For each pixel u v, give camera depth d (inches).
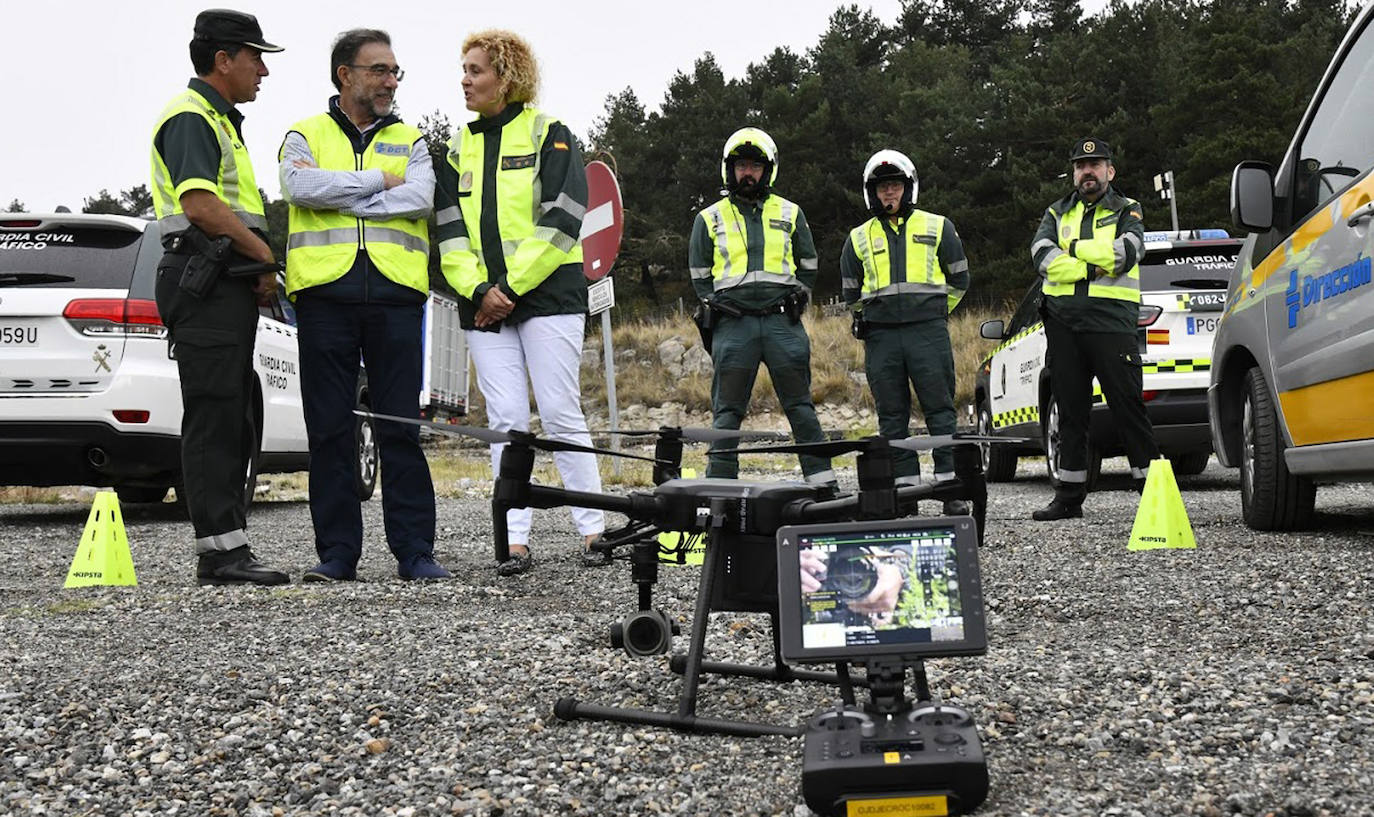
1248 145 1465.3
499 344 224.1
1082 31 1932.8
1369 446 203.2
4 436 304.7
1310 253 221.8
